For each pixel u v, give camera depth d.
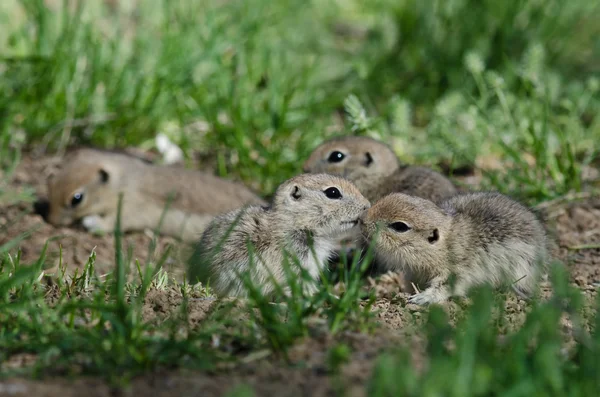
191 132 20.98
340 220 13.99
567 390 8.71
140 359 9.38
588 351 9.41
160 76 20.66
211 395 8.94
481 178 19.16
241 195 18.16
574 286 13.29
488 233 13.59
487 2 24.02
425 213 13.69
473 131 19.73
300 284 11.48
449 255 13.62
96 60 20.52
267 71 22.17
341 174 17.34
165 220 18.22
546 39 24.20
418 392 8.34
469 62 19.72
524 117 19.55
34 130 20.27
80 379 9.23
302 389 9.02
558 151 19.73
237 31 22.86
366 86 23.22
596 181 18.28
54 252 15.68
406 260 13.80
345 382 9.07
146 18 24.27
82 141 20.80
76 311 10.98
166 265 15.16
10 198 18.09
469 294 13.34
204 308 11.42
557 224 16.52
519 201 15.21
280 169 19.12
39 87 20.25
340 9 28.09
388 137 20.80
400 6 25.45
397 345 10.01
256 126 20.56
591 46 26.17
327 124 21.14
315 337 10.20
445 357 9.12
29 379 9.22
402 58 24.30
